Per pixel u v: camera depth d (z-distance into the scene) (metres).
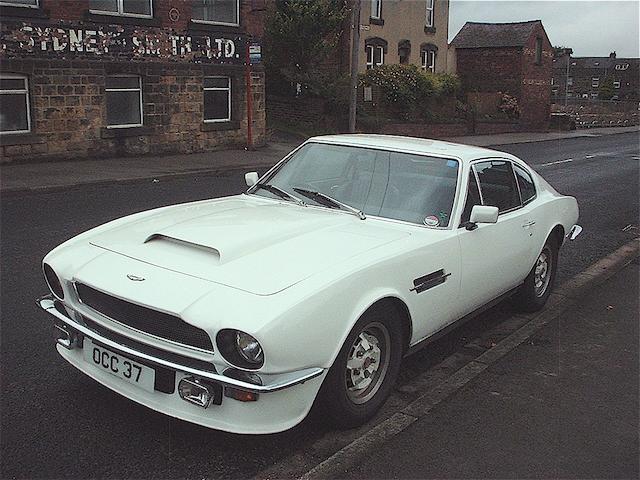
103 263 3.64
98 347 3.60
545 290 6.06
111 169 14.51
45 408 3.83
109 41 15.89
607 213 11.43
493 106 35.00
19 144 14.62
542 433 3.79
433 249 4.13
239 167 16.11
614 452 3.62
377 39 28.75
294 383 3.18
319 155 5.07
